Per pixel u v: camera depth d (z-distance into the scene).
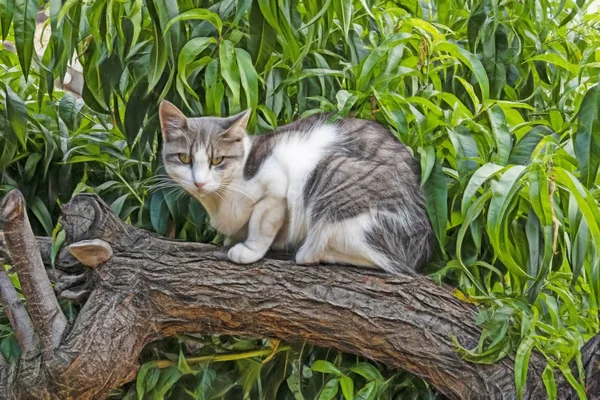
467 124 1.86
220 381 1.90
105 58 1.94
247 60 1.82
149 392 1.86
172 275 1.73
